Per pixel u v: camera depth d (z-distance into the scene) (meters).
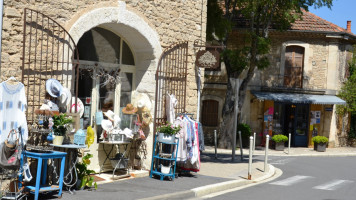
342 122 23.91
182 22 10.59
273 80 22.41
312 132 23.03
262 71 22.31
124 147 9.77
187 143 9.75
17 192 6.47
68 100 7.55
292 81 22.61
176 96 10.52
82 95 8.91
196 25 11.09
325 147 20.95
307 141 23.23
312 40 22.48
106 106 9.52
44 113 6.87
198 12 11.14
